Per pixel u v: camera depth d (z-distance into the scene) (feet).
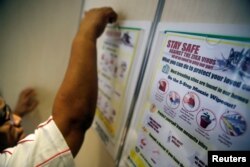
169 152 1.56
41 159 1.67
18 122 2.46
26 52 3.81
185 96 1.48
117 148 2.27
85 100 1.94
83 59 2.02
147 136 1.82
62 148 1.75
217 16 1.29
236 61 1.16
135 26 2.12
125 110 2.19
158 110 1.73
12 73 4.09
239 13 1.16
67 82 1.96
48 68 3.68
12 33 3.84
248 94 1.09
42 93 3.84
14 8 3.68
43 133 1.77
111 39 2.59
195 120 1.38
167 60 1.68
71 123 1.88
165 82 1.68
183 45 1.52
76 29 3.38
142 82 1.97
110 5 2.65
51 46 3.56
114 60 2.50
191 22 1.48
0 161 1.64
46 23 3.54
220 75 1.24
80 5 3.43
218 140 1.22
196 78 1.40
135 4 2.15
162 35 1.75
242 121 1.11
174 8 1.64
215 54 1.28
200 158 1.32
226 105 1.20
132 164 1.97
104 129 2.60
